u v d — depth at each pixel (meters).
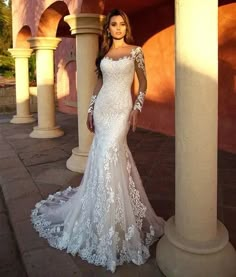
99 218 2.68
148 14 8.00
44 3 6.49
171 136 7.68
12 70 19.66
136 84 8.21
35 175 4.98
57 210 3.40
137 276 2.48
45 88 7.83
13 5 9.73
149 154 6.04
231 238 2.92
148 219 2.97
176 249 2.43
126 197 2.73
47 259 2.73
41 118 7.96
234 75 5.87
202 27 2.15
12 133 8.73
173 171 4.97
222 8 5.91
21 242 3.01
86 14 4.61
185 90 2.26
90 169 2.87
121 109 2.76
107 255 2.62
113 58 2.77
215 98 2.27
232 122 6.00
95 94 3.05
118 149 2.72
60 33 10.19
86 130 5.05
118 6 6.89
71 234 2.90
